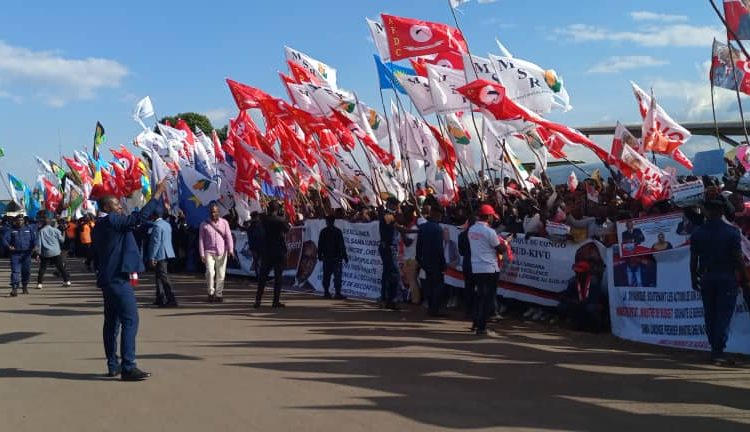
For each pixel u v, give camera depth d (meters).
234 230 19.14
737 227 7.84
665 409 5.89
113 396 6.50
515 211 11.88
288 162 16.55
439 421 5.55
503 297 11.38
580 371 7.34
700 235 7.71
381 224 12.34
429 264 11.31
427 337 9.44
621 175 12.75
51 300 14.52
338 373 7.27
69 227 30.03
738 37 9.27
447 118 13.18
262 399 6.28
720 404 6.05
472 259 9.65
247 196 18.08
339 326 10.45
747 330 8.00
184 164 18.31
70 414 5.93
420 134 15.27
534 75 12.12
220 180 18.42
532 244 10.94
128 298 7.19
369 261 14.20
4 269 25.36
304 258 16.14
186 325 10.73
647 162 11.09
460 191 14.83
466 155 13.18
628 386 6.69
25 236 15.83
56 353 8.62
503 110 11.34
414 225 13.02
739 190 8.91
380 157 14.65
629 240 9.20
